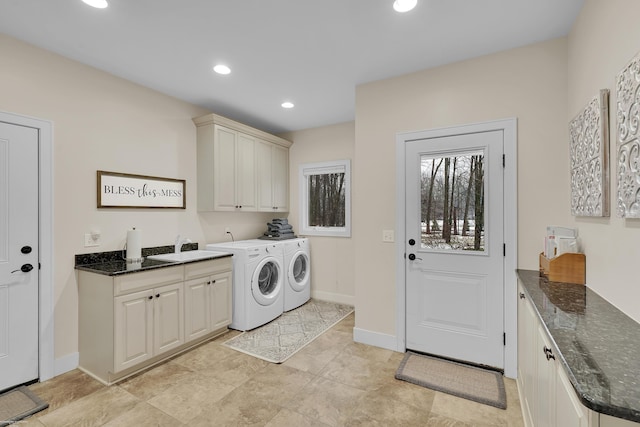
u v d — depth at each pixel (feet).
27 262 7.32
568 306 4.71
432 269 8.63
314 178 14.94
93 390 7.13
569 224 6.95
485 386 7.18
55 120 7.76
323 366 8.22
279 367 8.18
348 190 13.71
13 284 7.12
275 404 6.63
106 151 8.79
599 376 2.80
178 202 10.78
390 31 6.91
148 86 9.80
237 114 12.61
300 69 8.70
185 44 7.43
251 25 6.68
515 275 7.55
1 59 6.92
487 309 7.97
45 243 7.57
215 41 7.30
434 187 8.61
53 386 7.29
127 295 7.55
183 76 9.12
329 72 8.87
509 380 7.54
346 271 13.80
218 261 10.07
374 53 7.85
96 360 7.70
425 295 8.74
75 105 8.14
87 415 6.26
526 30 6.88
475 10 6.18
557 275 6.19
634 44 4.07
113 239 8.95
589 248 5.77
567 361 3.06
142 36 7.07
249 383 7.43
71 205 8.05
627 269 4.31
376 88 9.39
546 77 7.29
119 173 9.05
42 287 7.53
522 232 7.54
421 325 8.80
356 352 9.01
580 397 2.54
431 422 6.04
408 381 7.43
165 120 10.41
